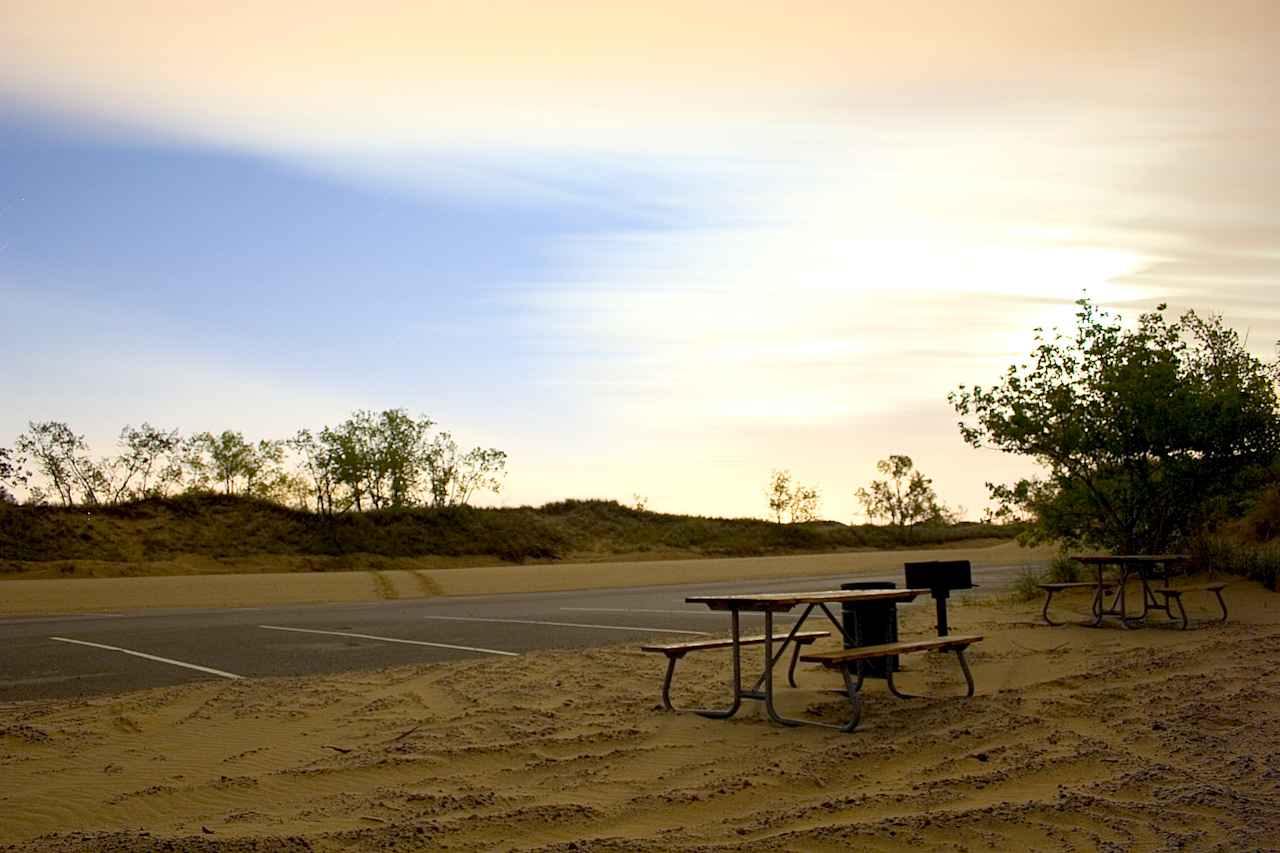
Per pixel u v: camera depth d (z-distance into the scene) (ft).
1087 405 56.03
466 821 17.75
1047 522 60.34
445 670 36.06
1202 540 59.11
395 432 176.65
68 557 130.52
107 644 48.52
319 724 26.86
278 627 57.26
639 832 17.19
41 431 156.15
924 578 38.34
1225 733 23.08
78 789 20.52
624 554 184.75
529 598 87.35
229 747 24.32
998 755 21.63
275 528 155.84
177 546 142.20
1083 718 24.91
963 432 60.03
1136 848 15.96
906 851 15.99
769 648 26.09
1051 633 42.01
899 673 33.12
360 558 151.53
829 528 232.94
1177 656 33.91
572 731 25.20
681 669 35.42
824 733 24.53
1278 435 53.72
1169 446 55.36
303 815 18.56
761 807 18.61
